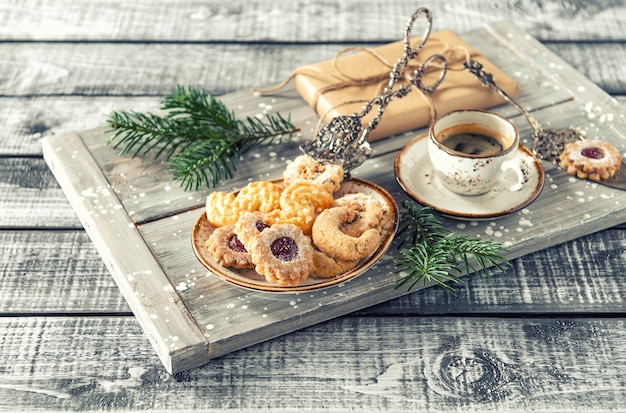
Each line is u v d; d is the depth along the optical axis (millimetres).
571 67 1326
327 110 1242
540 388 1027
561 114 1263
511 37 1375
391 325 1073
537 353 1054
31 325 1077
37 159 1253
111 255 1099
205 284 1075
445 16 1486
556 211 1146
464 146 1159
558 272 1119
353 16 1486
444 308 1089
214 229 1104
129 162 1207
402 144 1226
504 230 1126
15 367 1045
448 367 1042
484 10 1497
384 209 1117
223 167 1191
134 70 1380
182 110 1238
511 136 1149
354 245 1059
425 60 1276
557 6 1500
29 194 1209
